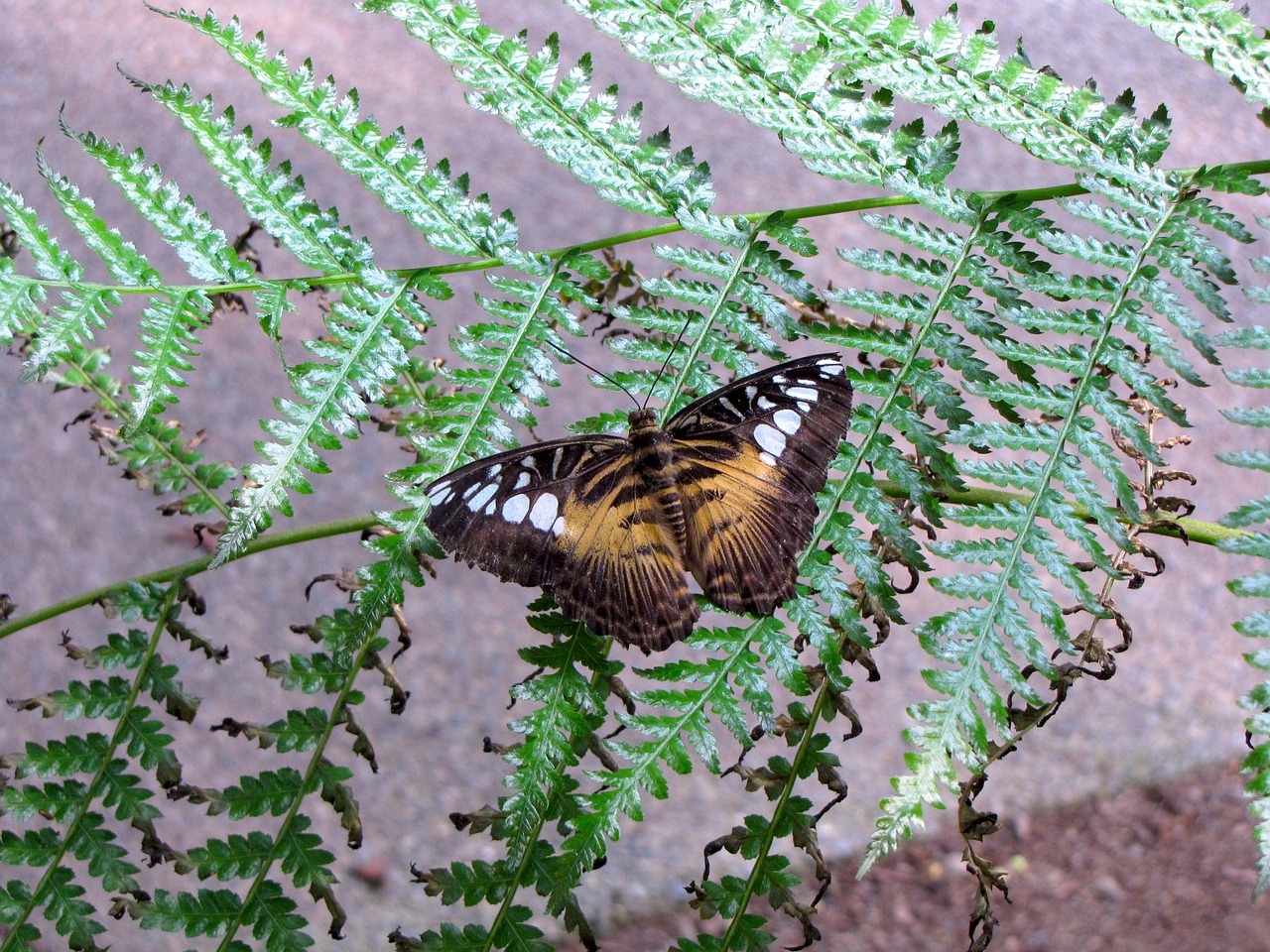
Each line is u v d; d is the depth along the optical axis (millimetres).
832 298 744
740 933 713
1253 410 728
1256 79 749
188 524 1361
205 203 1428
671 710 718
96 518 1358
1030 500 729
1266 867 692
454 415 740
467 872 717
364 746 751
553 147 753
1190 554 1366
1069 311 739
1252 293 736
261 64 750
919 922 1181
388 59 1578
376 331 743
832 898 1201
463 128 1508
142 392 730
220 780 1242
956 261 744
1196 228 740
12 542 1337
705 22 757
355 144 753
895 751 1257
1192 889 1178
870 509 729
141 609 771
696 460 737
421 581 724
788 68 755
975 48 754
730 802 1248
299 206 748
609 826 709
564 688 719
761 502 732
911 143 752
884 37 756
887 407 735
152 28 1609
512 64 756
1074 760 1272
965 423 733
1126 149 750
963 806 715
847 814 1237
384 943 1159
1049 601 722
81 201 738
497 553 730
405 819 1229
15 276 732
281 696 1290
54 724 1240
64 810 752
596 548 733
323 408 734
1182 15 751
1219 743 1275
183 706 763
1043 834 1233
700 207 752
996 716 713
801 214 751
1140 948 1132
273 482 727
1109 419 732
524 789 713
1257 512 718
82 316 732
